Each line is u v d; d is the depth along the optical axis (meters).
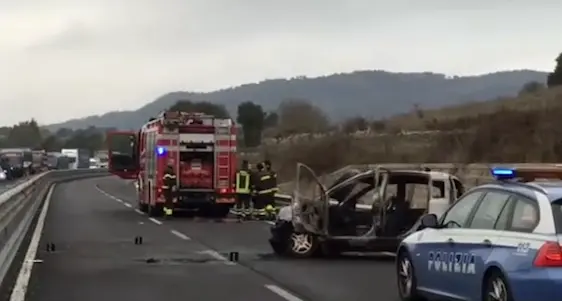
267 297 12.02
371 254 18.02
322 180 22.75
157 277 14.13
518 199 9.28
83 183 72.12
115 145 40.31
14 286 12.89
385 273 14.78
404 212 16.73
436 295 10.64
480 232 9.69
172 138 30.03
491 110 70.31
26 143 167.75
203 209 31.00
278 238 17.34
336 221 17.05
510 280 8.71
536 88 88.94
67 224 26.14
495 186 9.94
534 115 48.22
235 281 13.69
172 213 31.31
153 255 17.52
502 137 46.34
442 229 10.64
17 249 17.70
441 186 16.78
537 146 43.28
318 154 61.16
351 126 78.81
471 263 9.62
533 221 8.82
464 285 9.80
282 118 92.62
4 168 72.94
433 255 10.69
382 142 61.75
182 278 14.04
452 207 10.83
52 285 13.09
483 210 9.92
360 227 17.02
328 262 16.45
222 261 16.53
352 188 17.62
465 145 48.97
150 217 30.17
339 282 13.59
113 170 40.12
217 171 30.25
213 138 30.30
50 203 38.94
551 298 8.28
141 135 34.12
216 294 12.28
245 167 30.17
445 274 10.31
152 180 30.53
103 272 14.73
